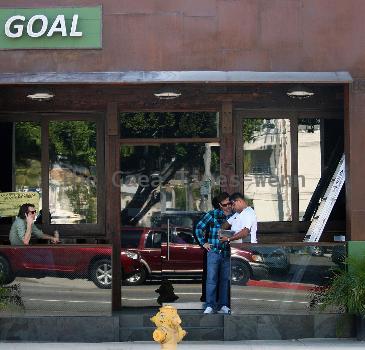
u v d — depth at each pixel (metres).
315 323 17.20
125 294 18.91
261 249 17.30
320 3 17.69
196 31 17.61
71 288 17.17
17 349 16.20
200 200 19.16
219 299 18.00
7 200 19.09
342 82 17.30
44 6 17.48
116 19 17.55
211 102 18.97
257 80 17.05
